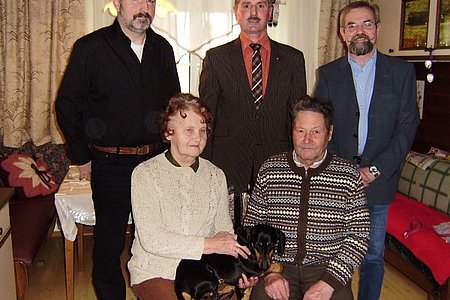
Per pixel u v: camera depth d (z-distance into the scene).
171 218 1.68
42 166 3.39
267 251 1.65
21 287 2.45
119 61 2.08
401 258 2.79
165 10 3.48
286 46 2.44
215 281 1.58
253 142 2.37
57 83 3.39
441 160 3.10
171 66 2.25
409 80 2.17
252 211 1.95
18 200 3.15
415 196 3.22
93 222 2.62
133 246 1.78
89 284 2.98
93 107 2.14
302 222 1.84
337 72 2.22
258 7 2.28
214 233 1.80
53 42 3.33
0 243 2.08
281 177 1.87
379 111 2.14
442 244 2.49
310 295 1.74
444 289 2.38
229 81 2.33
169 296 1.62
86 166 2.25
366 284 2.35
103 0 3.39
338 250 1.87
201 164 1.77
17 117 3.37
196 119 1.66
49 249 3.47
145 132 2.14
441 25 3.00
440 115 3.15
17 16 3.27
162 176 1.68
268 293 1.79
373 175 2.11
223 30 3.57
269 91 2.35
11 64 3.29
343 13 2.19
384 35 3.64
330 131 1.85
